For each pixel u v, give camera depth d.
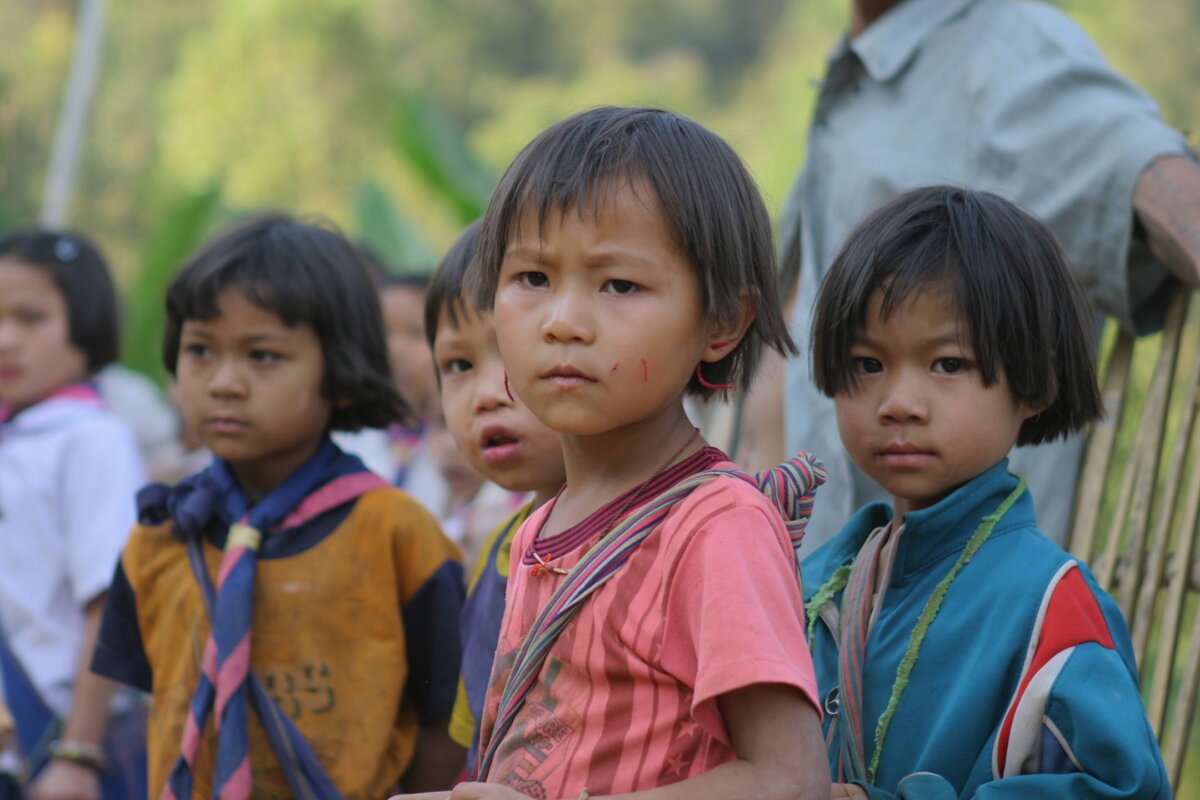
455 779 5.57
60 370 8.03
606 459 3.53
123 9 46.56
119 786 7.08
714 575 3.18
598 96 51.34
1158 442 5.36
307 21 44.03
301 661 5.41
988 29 5.86
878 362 4.11
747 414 6.32
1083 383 4.19
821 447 5.65
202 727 5.22
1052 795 3.57
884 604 4.17
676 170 3.34
